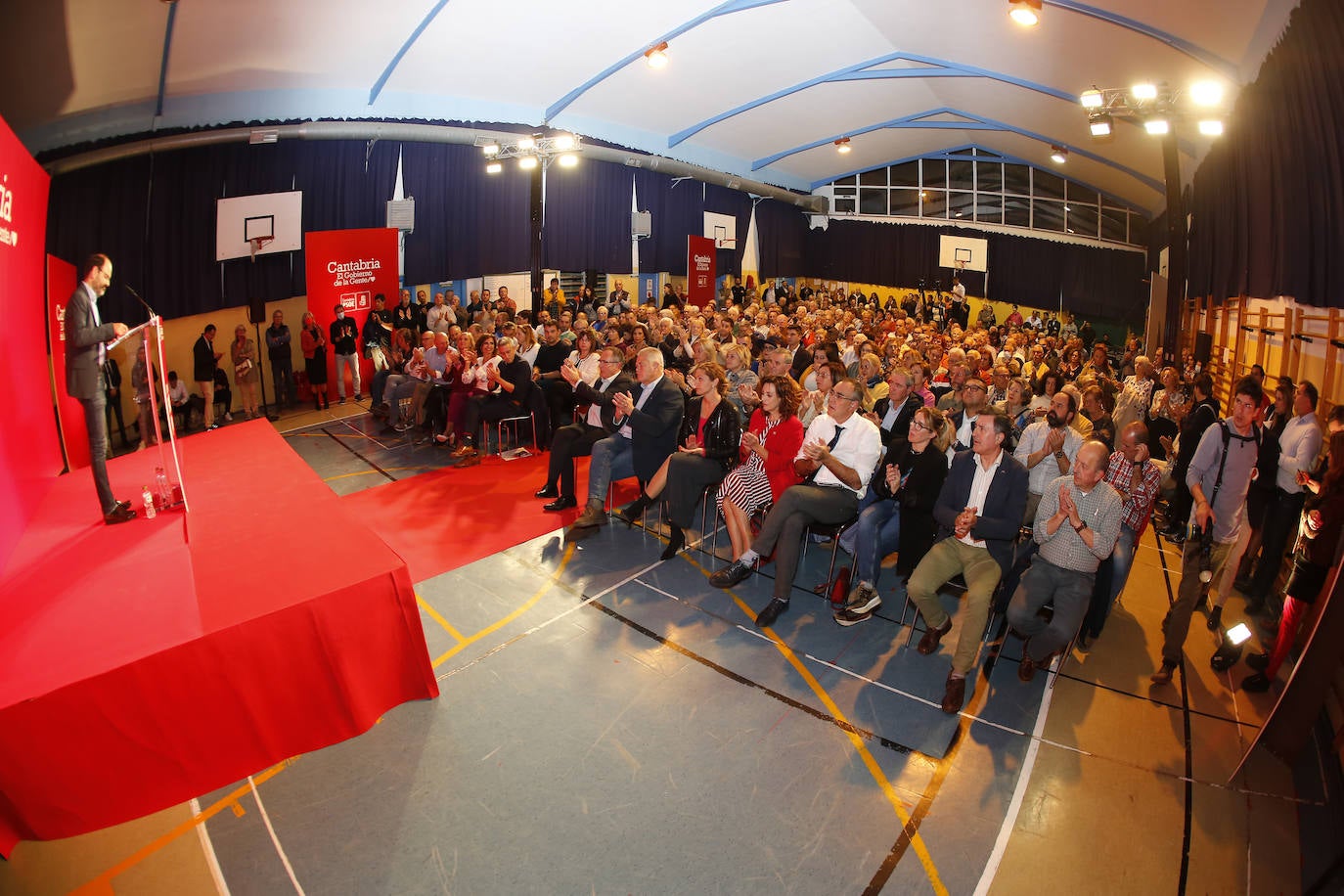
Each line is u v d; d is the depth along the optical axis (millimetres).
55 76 7730
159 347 4430
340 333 10945
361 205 12242
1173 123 8977
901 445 4898
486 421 7746
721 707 3758
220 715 3072
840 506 4617
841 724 3656
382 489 6828
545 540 5750
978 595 3859
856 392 4691
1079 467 3814
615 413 6051
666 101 14945
